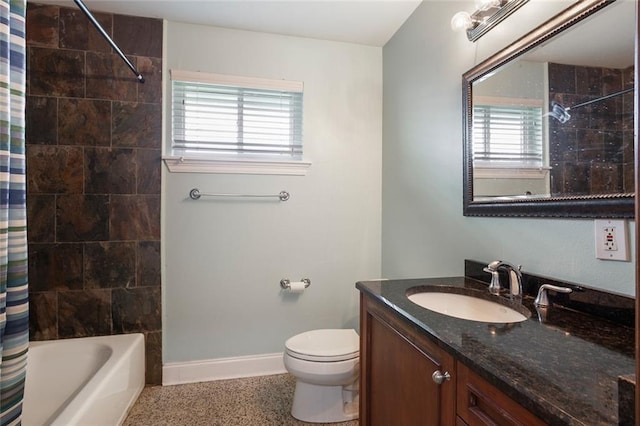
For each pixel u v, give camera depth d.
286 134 2.37
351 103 2.46
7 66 0.88
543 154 1.16
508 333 0.88
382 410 1.28
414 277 2.06
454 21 1.46
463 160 1.59
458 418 0.83
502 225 1.38
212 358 2.26
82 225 2.07
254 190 2.30
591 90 1.00
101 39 2.07
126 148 2.11
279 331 2.37
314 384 1.75
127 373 1.86
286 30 2.28
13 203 0.93
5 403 0.91
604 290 0.97
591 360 0.71
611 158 0.94
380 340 1.30
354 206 2.48
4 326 0.89
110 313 2.11
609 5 0.95
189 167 2.19
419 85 2.01
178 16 2.12
